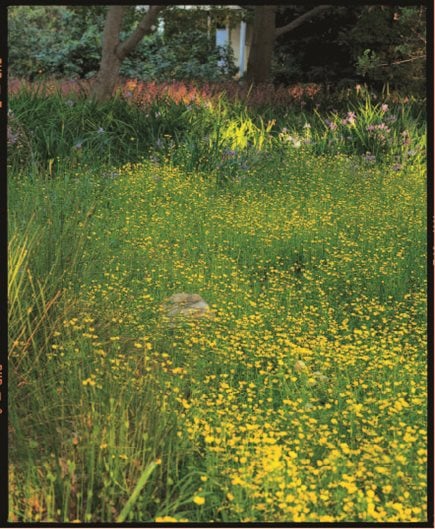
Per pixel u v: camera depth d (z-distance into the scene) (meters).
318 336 5.79
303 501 3.81
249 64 19.38
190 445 4.33
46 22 26.75
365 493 4.12
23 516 3.69
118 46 13.86
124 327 5.54
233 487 3.94
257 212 8.76
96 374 4.77
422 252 7.86
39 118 11.27
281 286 7.11
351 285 7.31
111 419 4.19
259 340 5.68
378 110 14.00
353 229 8.48
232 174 10.49
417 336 6.00
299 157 11.11
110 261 6.70
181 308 6.20
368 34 18.94
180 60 24.77
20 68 24.20
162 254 7.36
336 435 4.63
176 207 9.00
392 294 7.07
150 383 4.74
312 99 16.25
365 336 5.85
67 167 10.05
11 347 4.64
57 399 4.48
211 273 7.22
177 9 24.58
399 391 5.23
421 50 18.00
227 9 24.70
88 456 4.05
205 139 11.05
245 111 13.45
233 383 5.28
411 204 9.30
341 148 11.87
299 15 21.14
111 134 11.47
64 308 5.11
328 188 9.79
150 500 3.88
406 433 4.40
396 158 11.56
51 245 5.58
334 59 21.20
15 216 6.17
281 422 4.70
